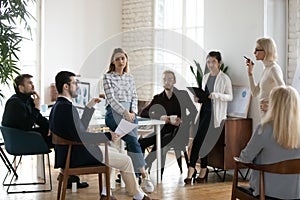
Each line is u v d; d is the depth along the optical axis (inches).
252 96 233.0
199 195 203.2
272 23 228.7
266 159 130.5
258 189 133.3
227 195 203.6
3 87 309.6
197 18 297.6
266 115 131.9
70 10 335.0
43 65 326.3
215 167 237.1
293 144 126.3
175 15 312.8
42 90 326.0
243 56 238.4
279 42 230.1
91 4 342.6
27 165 268.8
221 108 230.4
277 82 197.8
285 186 129.7
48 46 328.2
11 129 199.5
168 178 235.0
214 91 229.3
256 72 229.9
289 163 124.6
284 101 126.6
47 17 327.0
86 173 165.9
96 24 344.8
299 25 223.5
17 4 190.9
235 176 141.2
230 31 245.9
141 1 332.5
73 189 205.9
